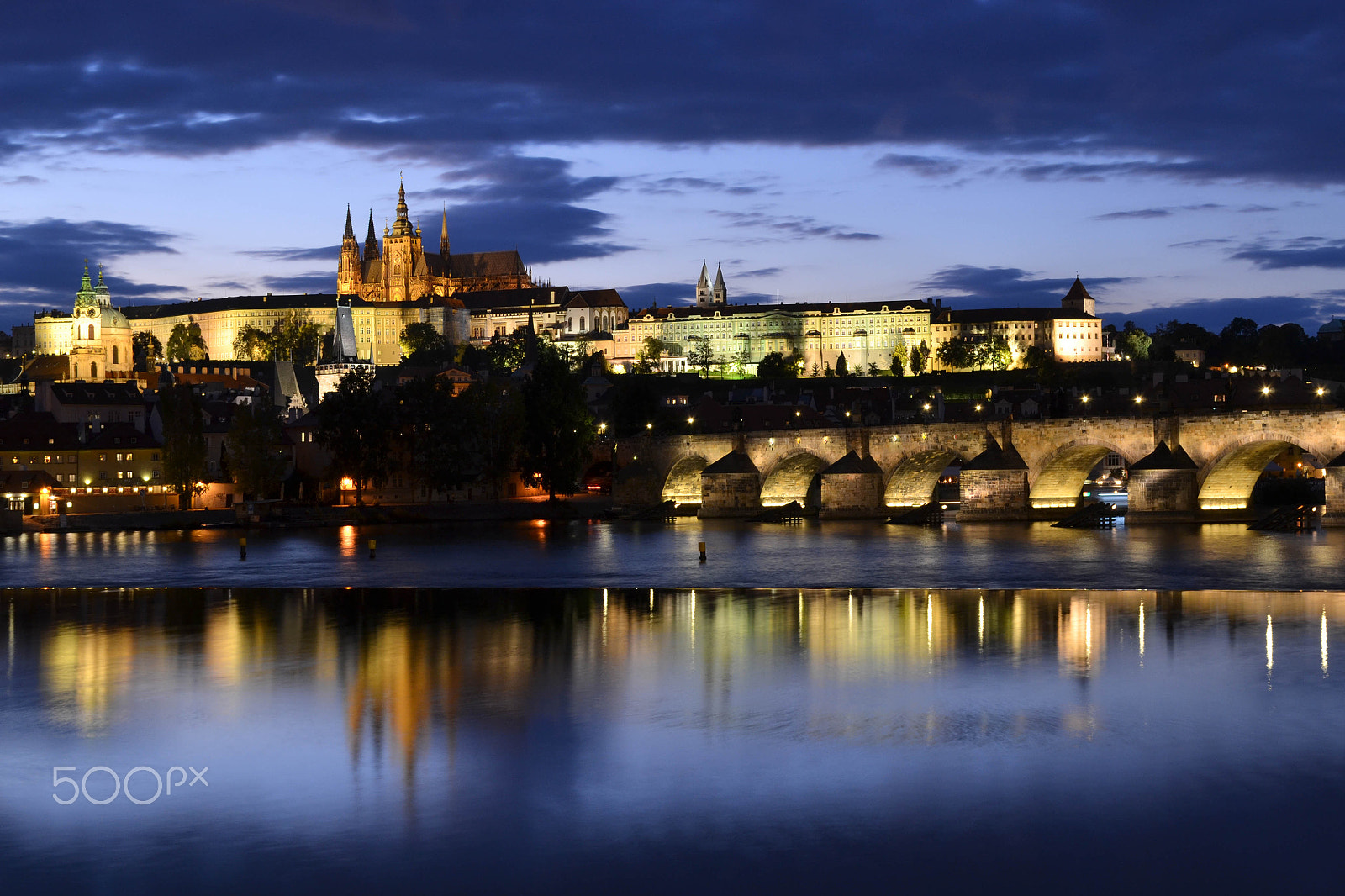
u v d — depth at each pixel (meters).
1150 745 62.03
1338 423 165.88
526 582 130.25
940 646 87.94
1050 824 52.12
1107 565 136.00
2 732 66.50
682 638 92.94
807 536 185.25
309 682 77.88
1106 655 83.75
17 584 130.75
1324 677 75.69
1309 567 130.38
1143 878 47.25
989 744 62.56
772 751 61.88
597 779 57.94
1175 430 182.00
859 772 58.66
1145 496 183.00
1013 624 97.19
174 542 183.38
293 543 182.38
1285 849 49.44
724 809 54.12
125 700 73.31
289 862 49.22
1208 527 180.62
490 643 91.19
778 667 81.38
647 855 49.56
